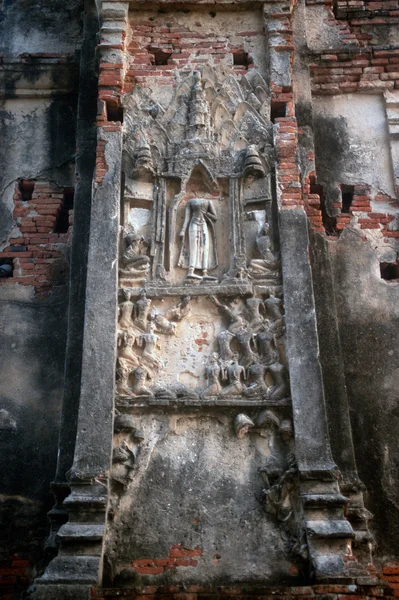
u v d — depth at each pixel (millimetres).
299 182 8367
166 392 7414
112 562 6734
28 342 8375
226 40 9297
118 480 7043
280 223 8141
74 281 8289
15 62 9820
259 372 7488
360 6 10188
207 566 6750
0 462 7789
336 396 7820
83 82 9523
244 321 7816
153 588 6293
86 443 7066
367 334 8273
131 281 7938
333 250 8766
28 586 7199
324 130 9484
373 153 9359
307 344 7531
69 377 7809
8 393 8109
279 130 8633
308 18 10141
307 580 6621
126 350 7574
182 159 8531
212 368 7531
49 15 10305
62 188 9359
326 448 7062
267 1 9289
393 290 8531
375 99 9703
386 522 7387
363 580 6324
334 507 6801
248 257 8164
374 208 9062
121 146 8531
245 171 8359
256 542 6848
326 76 9711
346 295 8492
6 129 9617
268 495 6977
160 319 7785
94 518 6762
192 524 6934
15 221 9148
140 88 8969
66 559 6504
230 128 8766
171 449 7273
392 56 9789
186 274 8062
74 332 8016
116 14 9180
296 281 7848
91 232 8023
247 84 8992
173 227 8242
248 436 7332
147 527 6906
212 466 7203
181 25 9391
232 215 8305
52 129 9617
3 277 8797
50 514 7156
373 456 7680
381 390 8000
